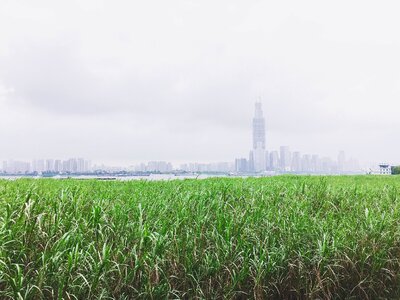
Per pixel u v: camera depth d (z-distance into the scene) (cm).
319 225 620
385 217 651
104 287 446
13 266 444
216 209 638
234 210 628
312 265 542
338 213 736
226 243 516
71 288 428
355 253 552
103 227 525
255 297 480
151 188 991
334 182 1395
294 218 623
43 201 626
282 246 542
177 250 498
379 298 548
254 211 638
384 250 568
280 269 530
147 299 450
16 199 624
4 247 452
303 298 527
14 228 479
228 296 482
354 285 549
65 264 440
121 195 805
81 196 665
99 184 1114
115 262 439
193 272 497
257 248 528
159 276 469
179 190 907
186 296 488
